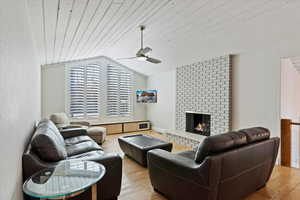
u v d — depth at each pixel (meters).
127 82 6.70
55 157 1.91
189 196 1.84
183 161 1.94
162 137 5.57
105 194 1.96
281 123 3.24
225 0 2.34
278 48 3.16
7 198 1.02
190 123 4.93
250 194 2.25
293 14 2.38
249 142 2.04
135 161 3.47
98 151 2.69
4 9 0.99
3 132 0.94
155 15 2.76
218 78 4.02
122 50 4.96
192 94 4.76
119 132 6.16
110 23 2.89
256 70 3.46
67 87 5.69
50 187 1.34
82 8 2.22
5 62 1.00
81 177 1.51
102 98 6.23
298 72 3.98
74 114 5.80
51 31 2.83
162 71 6.10
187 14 2.73
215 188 1.67
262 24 2.72
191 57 4.41
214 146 1.70
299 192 2.32
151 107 6.82
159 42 4.04
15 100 1.29
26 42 1.99
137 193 2.32
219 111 4.01
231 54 3.80
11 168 1.14
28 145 1.96
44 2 1.97
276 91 3.19
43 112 5.38
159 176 2.22
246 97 3.62
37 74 3.77
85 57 5.66
